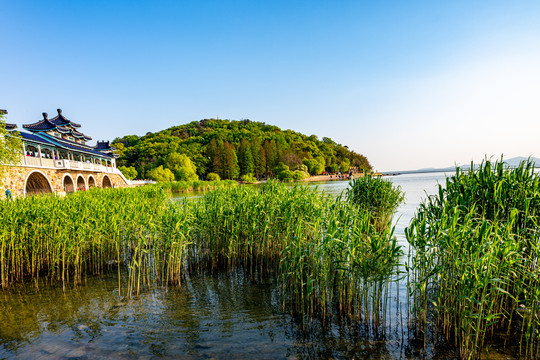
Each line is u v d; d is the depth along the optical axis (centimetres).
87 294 666
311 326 511
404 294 611
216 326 518
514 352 413
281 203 816
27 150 2552
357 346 447
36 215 795
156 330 508
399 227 1202
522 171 564
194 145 10981
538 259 431
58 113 4134
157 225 758
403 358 414
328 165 12400
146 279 753
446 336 457
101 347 459
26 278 780
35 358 432
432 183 4400
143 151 10750
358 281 542
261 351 441
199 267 832
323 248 548
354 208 796
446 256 478
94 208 916
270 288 679
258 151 9894
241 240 826
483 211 561
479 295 460
